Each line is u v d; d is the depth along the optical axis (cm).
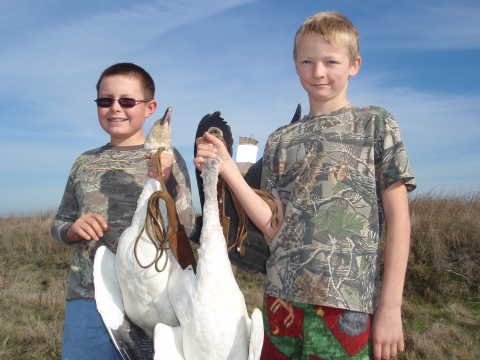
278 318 219
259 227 229
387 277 197
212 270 188
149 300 208
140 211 221
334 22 217
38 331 516
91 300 256
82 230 241
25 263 908
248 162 260
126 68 284
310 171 218
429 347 477
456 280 665
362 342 199
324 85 222
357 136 215
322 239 206
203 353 186
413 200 963
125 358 225
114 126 280
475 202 948
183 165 272
